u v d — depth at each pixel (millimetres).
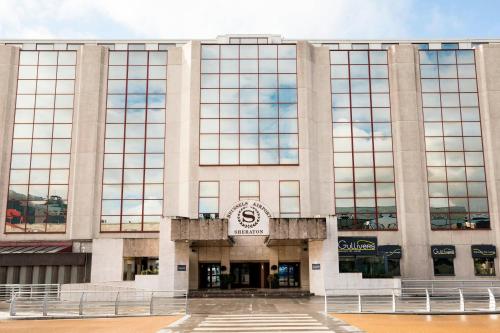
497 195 46469
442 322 19828
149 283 36781
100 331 17328
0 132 47406
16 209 46594
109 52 49344
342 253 45094
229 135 46688
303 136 46688
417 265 45031
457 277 45250
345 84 48750
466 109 48469
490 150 47375
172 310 26391
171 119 48094
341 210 46469
